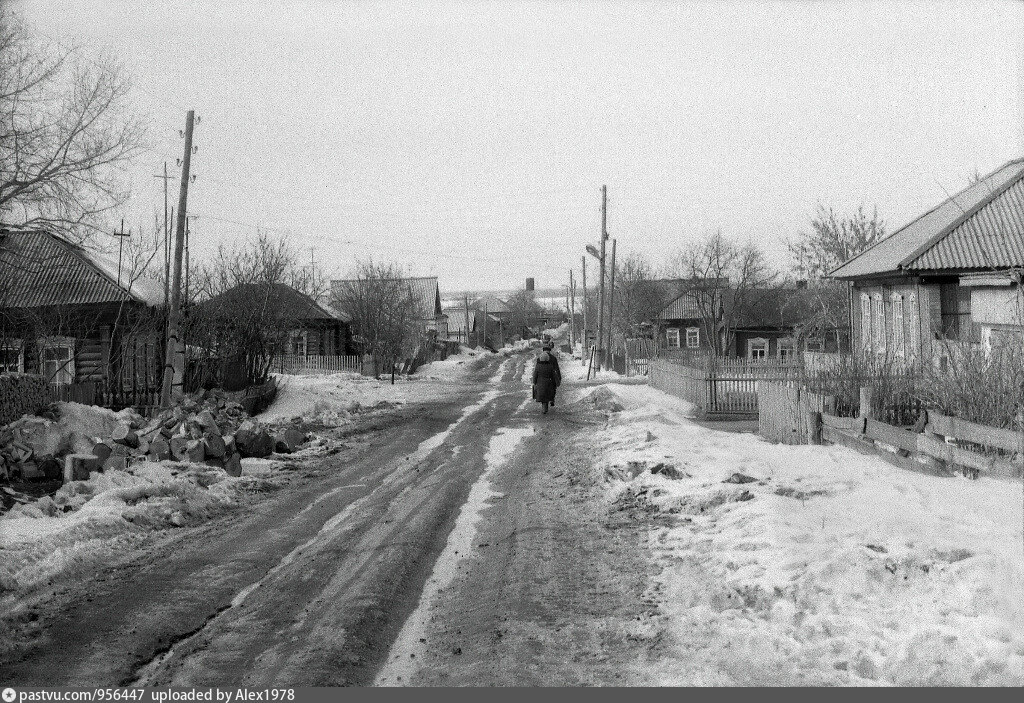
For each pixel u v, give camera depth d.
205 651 6.10
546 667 5.52
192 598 7.43
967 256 23.00
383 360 49.00
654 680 5.16
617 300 69.12
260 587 7.78
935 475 9.52
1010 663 4.87
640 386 34.53
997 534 6.55
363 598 7.21
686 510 9.48
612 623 6.31
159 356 25.62
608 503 10.72
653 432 15.60
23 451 13.84
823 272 44.06
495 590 7.38
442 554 8.95
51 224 17.47
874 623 5.62
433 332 77.88
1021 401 10.34
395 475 14.43
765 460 11.44
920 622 5.52
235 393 24.97
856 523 7.37
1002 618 5.38
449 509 11.23
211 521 10.99
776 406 15.81
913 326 24.34
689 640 5.79
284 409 25.72
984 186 27.69
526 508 10.98
